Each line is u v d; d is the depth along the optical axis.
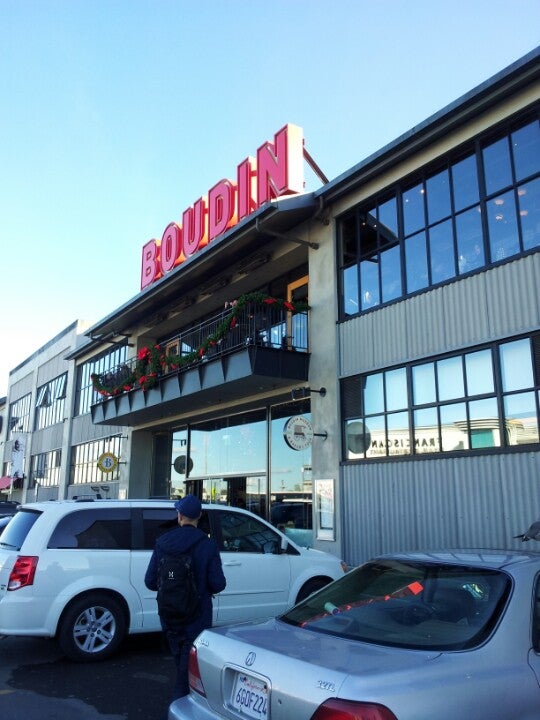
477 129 10.82
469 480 10.24
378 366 12.30
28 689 5.84
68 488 28.11
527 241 10.02
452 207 11.31
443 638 3.27
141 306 20.31
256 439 16.66
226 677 3.40
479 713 2.82
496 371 10.13
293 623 3.83
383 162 12.27
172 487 20.81
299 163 14.63
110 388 20.19
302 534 14.12
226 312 15.52
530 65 9.69
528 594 3.41
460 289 10.92
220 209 16.50
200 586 4.63
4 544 7.30
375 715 2.66
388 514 11.57
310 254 14.41
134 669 6.50
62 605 6.68
